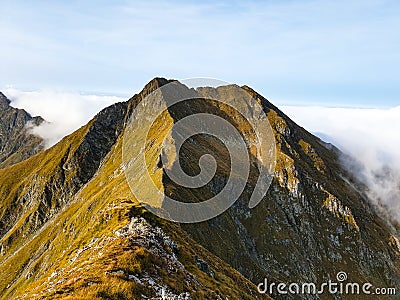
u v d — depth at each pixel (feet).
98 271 110.22
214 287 154.61
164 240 171.01
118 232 181.47
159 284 114.01
